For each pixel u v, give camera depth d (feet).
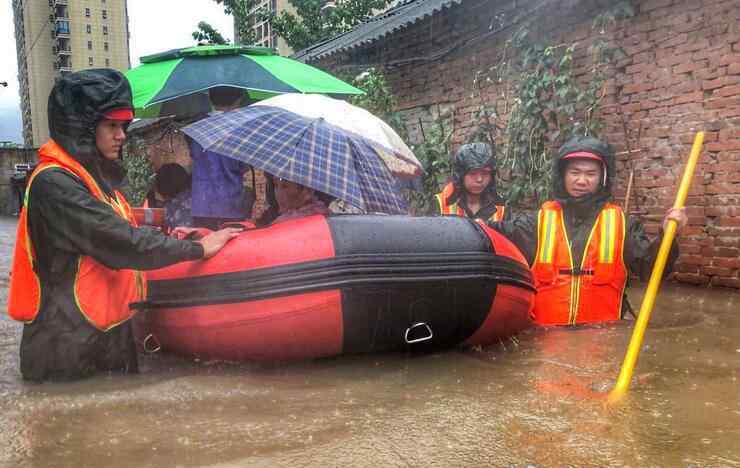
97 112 8.78
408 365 9.71
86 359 8.91
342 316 9.26
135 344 9.98
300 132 10.32
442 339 10.14
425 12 26.45
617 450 6.29
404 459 6.12
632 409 7.48
